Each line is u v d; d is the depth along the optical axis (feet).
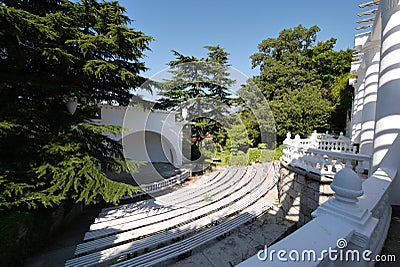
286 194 20.01
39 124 15.94
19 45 12.50
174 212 19.16
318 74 62.23
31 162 14.20
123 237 14.57
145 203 22.49
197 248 14.37
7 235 12.11
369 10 17.26
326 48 63.05
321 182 14.62
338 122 55.52
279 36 58.70
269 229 16.96
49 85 14.96
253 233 16.37
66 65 15.88
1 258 12.17
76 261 12.19
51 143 14.35
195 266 12.43
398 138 10.12
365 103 20.33
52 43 14.93
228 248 14.32
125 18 22.21
